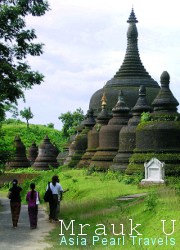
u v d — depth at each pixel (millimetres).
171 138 32156
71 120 107938
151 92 53031
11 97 23859
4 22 23312
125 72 54844
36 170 63219
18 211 20422
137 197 22875
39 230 19391
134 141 38000
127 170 33312
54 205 21562
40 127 118812
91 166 41969
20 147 66750
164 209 16156
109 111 52656
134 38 55094
